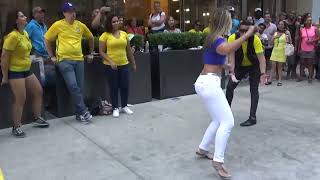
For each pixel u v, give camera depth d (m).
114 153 5.43
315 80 10.92
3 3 10.04
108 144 5.77
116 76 7.09
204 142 5.11
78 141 5.92
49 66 7.32
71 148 5.64
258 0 15.49
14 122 6.19
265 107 7.82
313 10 15.30
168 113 7.38
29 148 5.68
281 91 9.38
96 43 7.56
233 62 6.26
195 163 5.05
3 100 6.57
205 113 7.34
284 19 12.18
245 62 6.45
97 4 11.62
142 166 4.99
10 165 5.08
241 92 9.16
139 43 8.16
